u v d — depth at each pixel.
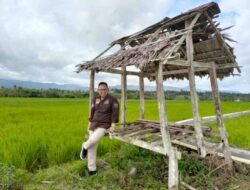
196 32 5.05
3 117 13.55
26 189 4.21
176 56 3.79
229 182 4.57
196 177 4.63
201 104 28.41
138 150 6.12
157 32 5.16
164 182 4.57
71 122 11.23
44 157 5.96
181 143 5.98
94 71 5.99
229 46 5.27
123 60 4.63
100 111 4.98
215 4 4.55
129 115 14.63
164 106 4.04
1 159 5.38
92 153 4.88
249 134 8.20
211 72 5.25
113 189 4.21
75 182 4.56
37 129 9.06
